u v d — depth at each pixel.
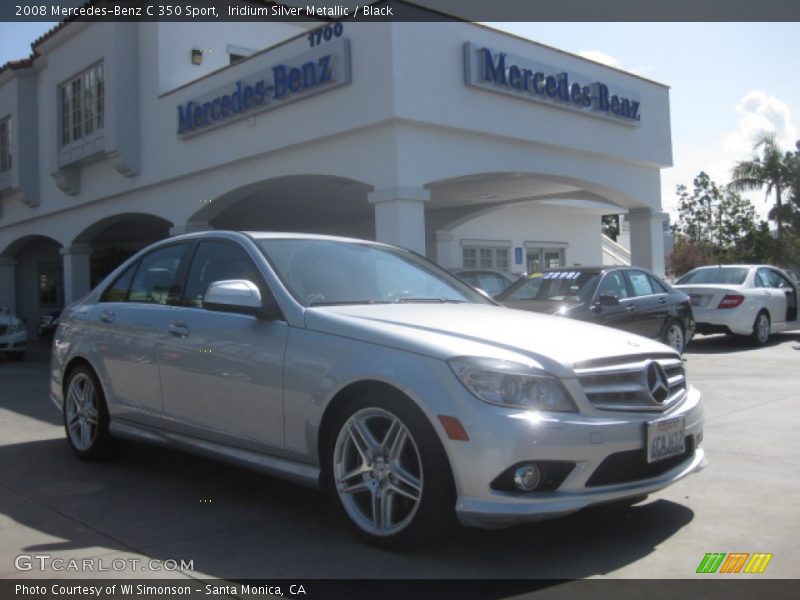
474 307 4.91
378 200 11.11
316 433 4.16
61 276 25.38
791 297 14.45
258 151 12.74
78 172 17.69
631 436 3.82
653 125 15.88
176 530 4.31
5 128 20.42
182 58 15.36
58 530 4.32
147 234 23.48
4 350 15.37
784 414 7.35
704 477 5.29
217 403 4.73
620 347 4.14
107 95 15.62
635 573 3.68
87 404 6.00
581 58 14.04
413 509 3.77
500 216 22.12
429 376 3.72
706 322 13.20
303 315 4.39
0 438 6.98
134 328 5.44
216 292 4.49
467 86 11.76
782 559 3.86
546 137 13.20
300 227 23.81
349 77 11.20
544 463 3.62
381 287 5.05
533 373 3.71
